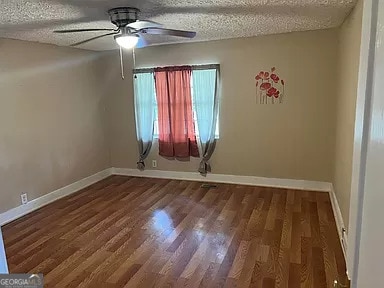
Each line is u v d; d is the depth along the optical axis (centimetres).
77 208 417
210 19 328
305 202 414
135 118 541
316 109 440
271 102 459
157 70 504
